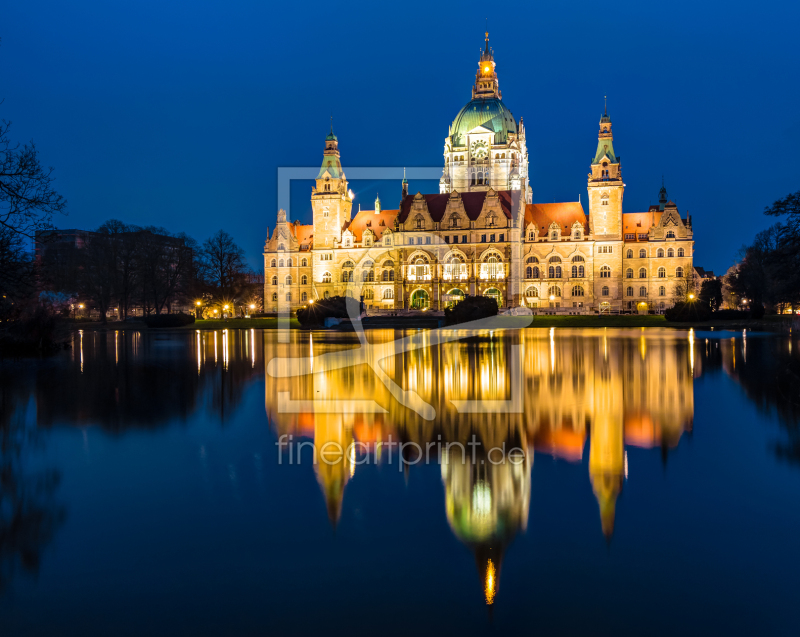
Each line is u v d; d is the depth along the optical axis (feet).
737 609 35.24
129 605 36.35
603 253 532.32
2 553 42.83
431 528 46.24
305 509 50.34
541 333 280.92
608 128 535.60
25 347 184.85
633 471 58.90
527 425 78.28
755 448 66.80
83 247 472.85
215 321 442.50
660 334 268.41
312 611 35.58
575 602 36.11
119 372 139.64
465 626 33.96
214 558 42.01
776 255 238.89
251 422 82.07
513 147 624.59
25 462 63.62
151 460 64.28
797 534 44.68
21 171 128.67
